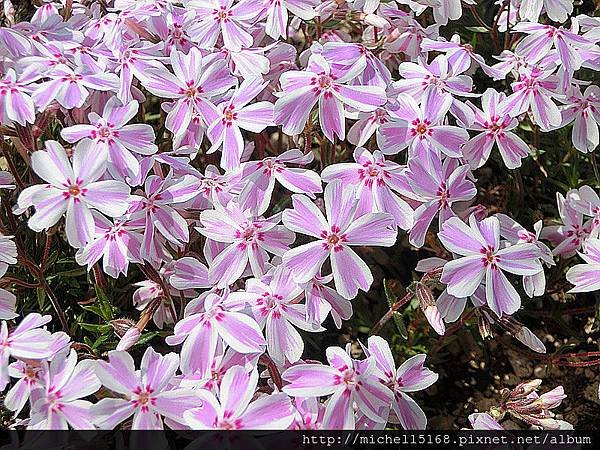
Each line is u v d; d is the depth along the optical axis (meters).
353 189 0.13
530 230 0.19
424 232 0.14
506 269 0.14
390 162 0.14
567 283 0.19
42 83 0.14
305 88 0.14
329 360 0.12
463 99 0.19
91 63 0.15
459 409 0.18
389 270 0.19
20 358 0.12
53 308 0.17
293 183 0.14
